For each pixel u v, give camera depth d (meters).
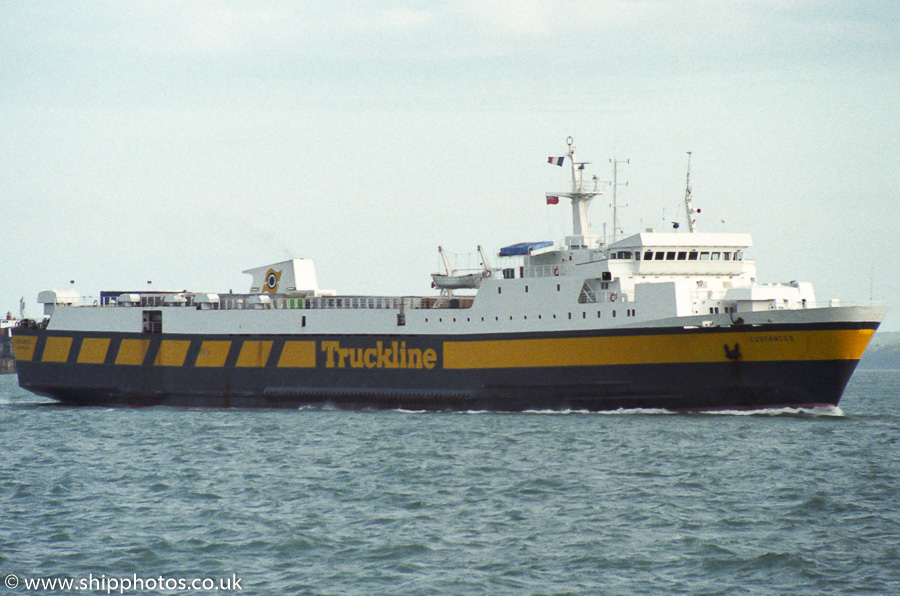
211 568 128.88
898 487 168.75
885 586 120.19
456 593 119.12
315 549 135.75
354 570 127.25
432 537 140.62
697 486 169.88
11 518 154.12
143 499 166.25
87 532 145.62
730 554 131.88
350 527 146.25
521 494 165.38
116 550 137.00
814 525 145.38
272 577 125.38
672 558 131.00
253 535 142.50
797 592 118.88
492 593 119.06
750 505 156.75
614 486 170.12
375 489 170.62
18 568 129.75
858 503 157.88
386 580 123.44
